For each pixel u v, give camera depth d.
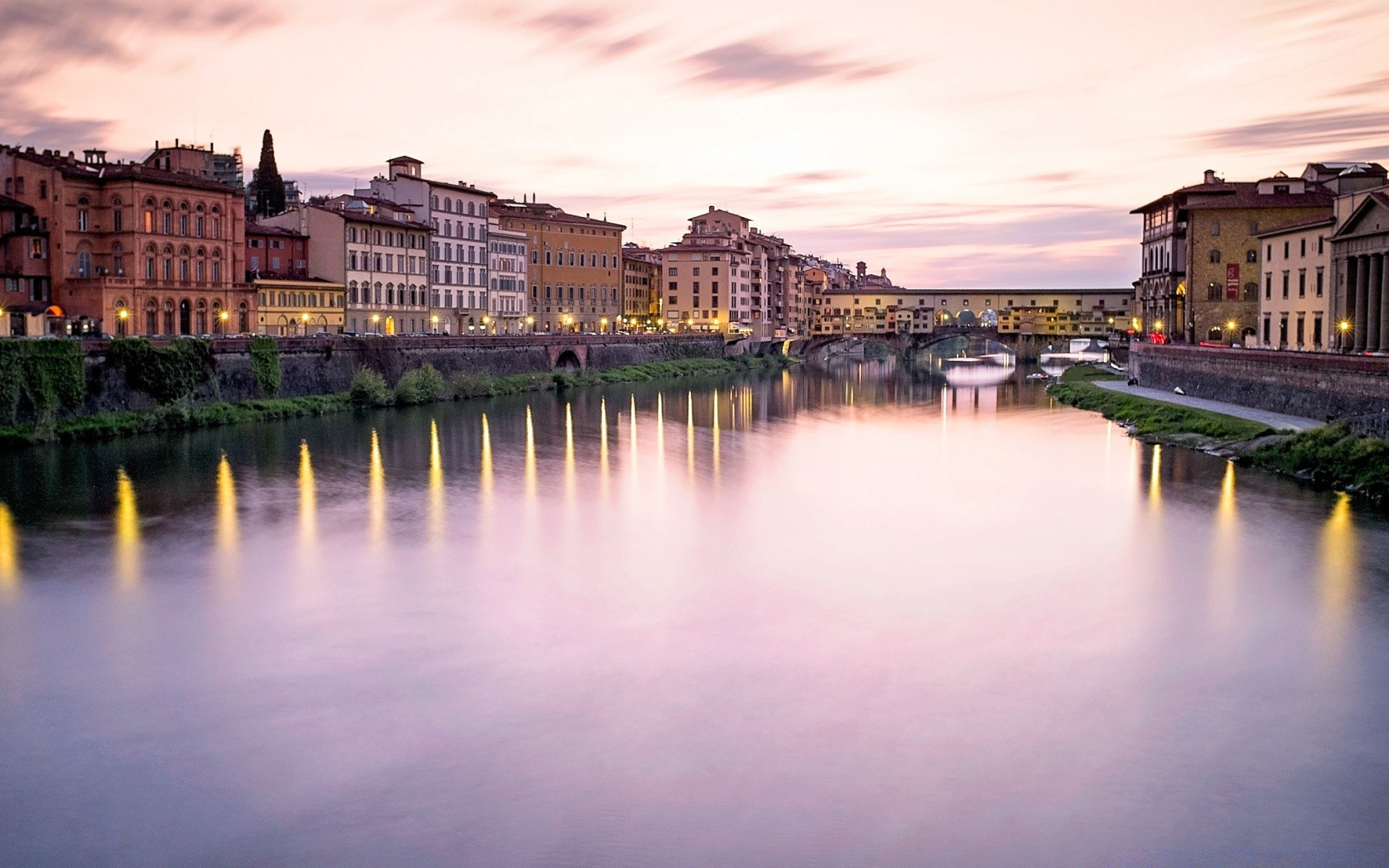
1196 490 64.75
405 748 29.92
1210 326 138.25
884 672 35.34
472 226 169.25
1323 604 42.25
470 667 35.84
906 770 28.59
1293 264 115.19
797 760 29.14
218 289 118.06
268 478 68.69
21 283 104.31
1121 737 30.48
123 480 66.62
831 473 74.69
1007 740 30.30
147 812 26.81
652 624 40.31
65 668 35.91
